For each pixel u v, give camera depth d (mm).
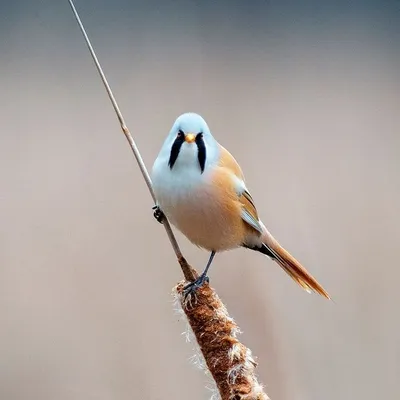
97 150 5961
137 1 7500
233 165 5566
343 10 7957
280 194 5891
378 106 6668
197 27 7449
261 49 7484
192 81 6629
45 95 6445
